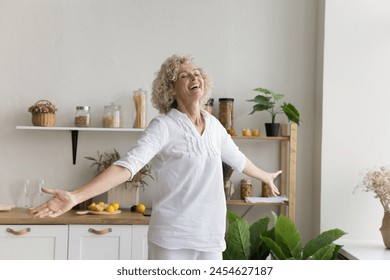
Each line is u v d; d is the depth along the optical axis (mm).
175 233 2004
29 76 3902
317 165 3941
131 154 1955
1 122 3889
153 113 3955
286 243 2850
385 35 3850
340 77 3848
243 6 4035
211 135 2133
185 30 4000
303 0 4047
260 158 4023
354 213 3824
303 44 4043
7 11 3893
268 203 3738
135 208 3750
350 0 3846
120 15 3961
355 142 3840
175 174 2037
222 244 2074
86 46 3939
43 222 3402
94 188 1830
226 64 4016
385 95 3850
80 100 3932
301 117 4039
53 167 3920
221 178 2107
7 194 3891
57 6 3924
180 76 2145
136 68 3969
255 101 3760
